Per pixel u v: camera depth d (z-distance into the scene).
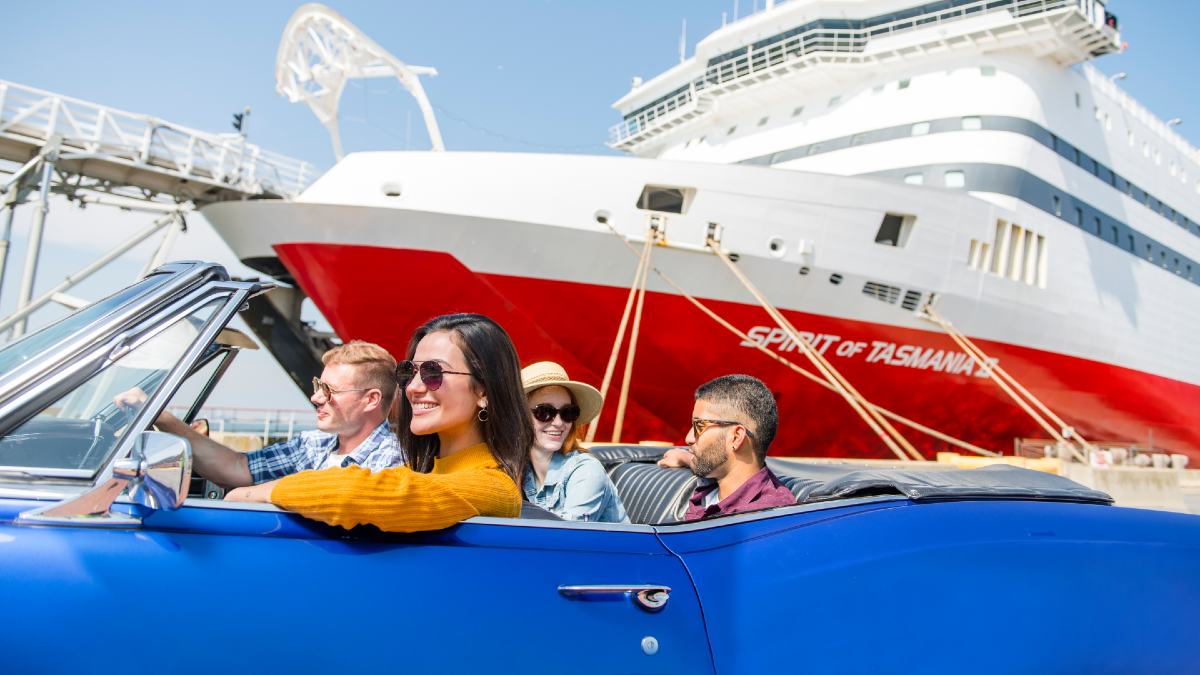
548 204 10.12
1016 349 13.97
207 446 1.99
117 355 1.36
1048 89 15.76
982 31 14.77
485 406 1.72
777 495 2.29
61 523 1.21
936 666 1.65
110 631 1.15
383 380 2.46
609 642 1.41
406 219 9.78
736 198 10.85
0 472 1.25
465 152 10.16
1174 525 2.17
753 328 11.34
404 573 1.33
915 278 12.16
